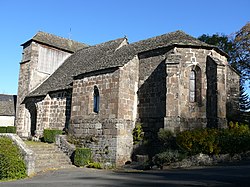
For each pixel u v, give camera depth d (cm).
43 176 1479
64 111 2480
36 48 3238
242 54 3569
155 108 2005
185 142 1603
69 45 3575
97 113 2111
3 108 4175
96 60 2583
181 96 1900
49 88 2770
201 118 1897
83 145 2119
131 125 2050
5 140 1598
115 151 1908
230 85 2258
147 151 1947
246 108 3183
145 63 2150
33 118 2953
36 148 1991
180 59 1911
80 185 1112
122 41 2673
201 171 1316
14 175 1431
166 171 1435
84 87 2248
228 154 1602
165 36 2294
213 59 1939
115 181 1195
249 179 1044
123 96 2022
